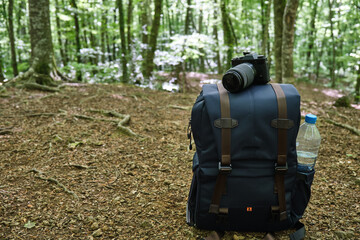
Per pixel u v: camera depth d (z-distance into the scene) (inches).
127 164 128.4
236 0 403.5
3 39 466.9
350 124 201.8
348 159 137.3
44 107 209.8
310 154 85.2
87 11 421.7
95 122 184.4
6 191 100.3
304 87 593.0
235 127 69.3
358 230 80.0
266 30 348.2
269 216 74.6
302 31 683.4
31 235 77.4
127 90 299.6
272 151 70.5
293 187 76.0
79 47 420.5
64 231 79.9
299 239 75.0
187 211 86.8
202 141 71.7
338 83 648.4
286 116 69.4
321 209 92.4
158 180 114.6
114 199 98.1
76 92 258.7
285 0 308.0
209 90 74.4
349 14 370.6
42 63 278.2
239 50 365.4
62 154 136.6
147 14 477.7
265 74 76.3
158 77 375.6
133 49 374.3
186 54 327.0
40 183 108.6
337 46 644.7
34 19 270.8
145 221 84.4
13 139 151.6
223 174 70.6
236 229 78.1
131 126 182.4
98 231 79.0
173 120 208.2
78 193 101.8
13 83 257.4
